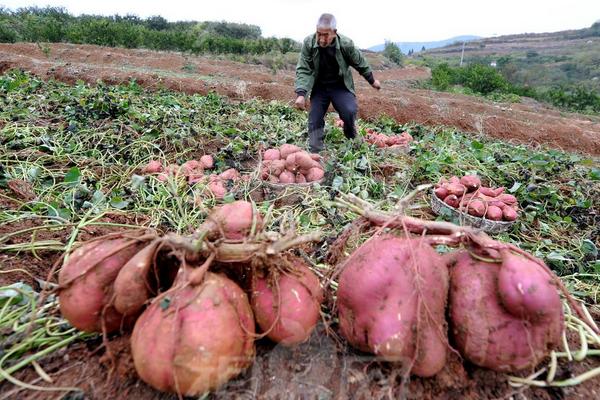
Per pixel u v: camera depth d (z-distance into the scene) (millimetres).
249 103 9031
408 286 1600
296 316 1656
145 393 1626
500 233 3531
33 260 2496
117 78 11125
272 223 2811
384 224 1823
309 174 4074
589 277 3045
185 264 1593
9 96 6770
